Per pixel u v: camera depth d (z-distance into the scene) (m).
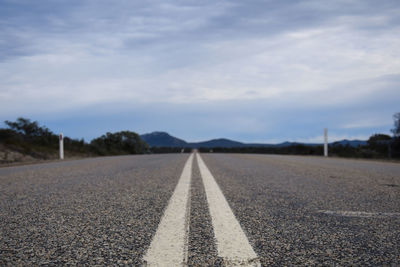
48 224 2.56
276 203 3.43
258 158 15.01
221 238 2.14
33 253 1.88
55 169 8.47
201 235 2.21
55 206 3.31
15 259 1.78
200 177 6.09
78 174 6.89
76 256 1.82
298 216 2.81
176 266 1.64
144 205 3.33
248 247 1.95
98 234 2.26
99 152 26.56
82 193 4.17
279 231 2.32
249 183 5.16
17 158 14.98
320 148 26.23
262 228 2.40
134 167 8.85
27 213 2.99
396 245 2.01
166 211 3.01
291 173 6.93
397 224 2.54
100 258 1.78
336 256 1.81
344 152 23.36
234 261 1.72
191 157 16.52
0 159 13.76
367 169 8.12
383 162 12.34
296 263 1.70
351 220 2.67
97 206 3.29
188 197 3.79
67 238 2.17
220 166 9.17
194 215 2.85
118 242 2.06
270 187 4.69
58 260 1.76
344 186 4.81
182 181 5.43
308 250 1.91
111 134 39.69
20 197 3.92
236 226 2.46
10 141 17.17
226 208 3.15
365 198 3.75
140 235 2.22
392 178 5.92
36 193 4.23
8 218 2.78
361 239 2.13
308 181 5.44
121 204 3.39
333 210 3.07
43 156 17.59
